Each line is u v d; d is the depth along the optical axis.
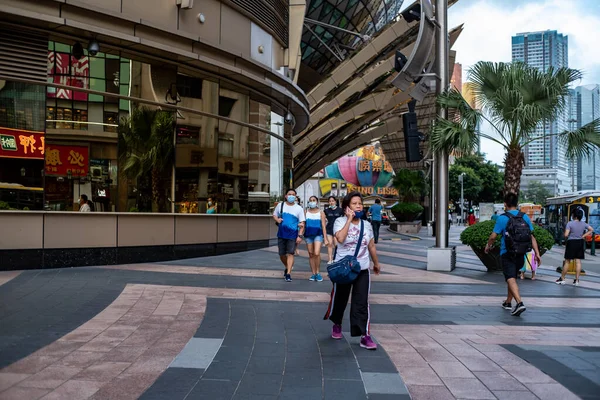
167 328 6.18
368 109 34.22
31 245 10.77
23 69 10.79
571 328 6.74
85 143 11.70
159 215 12.93
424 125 42.03
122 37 11.55
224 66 14.23
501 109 12.96
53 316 6.60
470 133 13.09
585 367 4.91
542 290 10.74
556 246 31.20
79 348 5.25
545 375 4.66
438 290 10.06
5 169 10.59
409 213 40.25
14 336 5.63
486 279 11.97
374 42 29.94
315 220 10.71
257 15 16.27
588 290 10.91
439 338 6.05
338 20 37.94
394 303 8.48
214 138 15.11
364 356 5.25
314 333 6.19
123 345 5.41
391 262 15.56
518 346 5.68
